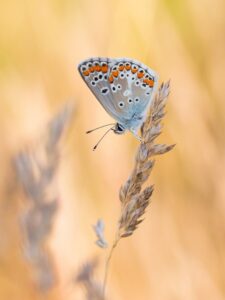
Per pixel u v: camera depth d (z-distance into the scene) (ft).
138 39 1.38
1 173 0.97
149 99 0.92
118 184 1.22
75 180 1.17
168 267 1.18
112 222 1.19
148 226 1.21
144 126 0.84
